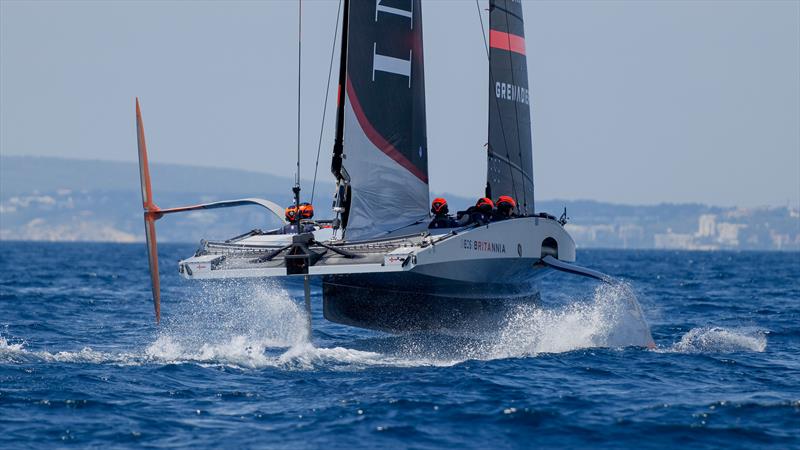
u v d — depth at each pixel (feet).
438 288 175.73
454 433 125.39
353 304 180.86
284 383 152.87
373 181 184.14
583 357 178.81
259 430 125.90
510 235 183.93
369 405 137.80
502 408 136.67
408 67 187.62
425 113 191.21
